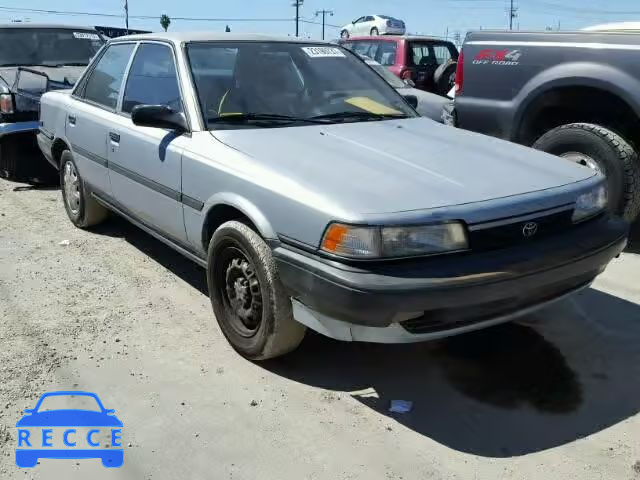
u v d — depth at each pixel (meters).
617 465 2.63
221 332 3.73
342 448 2.75
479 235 2.78
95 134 4.76
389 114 4.18
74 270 4.68
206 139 3.56
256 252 3.08
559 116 5.47
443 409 3.03
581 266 3.00
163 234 4.16
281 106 3.91
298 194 2.88
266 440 2.80
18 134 6.96
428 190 2.86
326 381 3.25
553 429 2.88
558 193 3.05
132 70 4.53
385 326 2.68
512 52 5.34
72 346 3.56
